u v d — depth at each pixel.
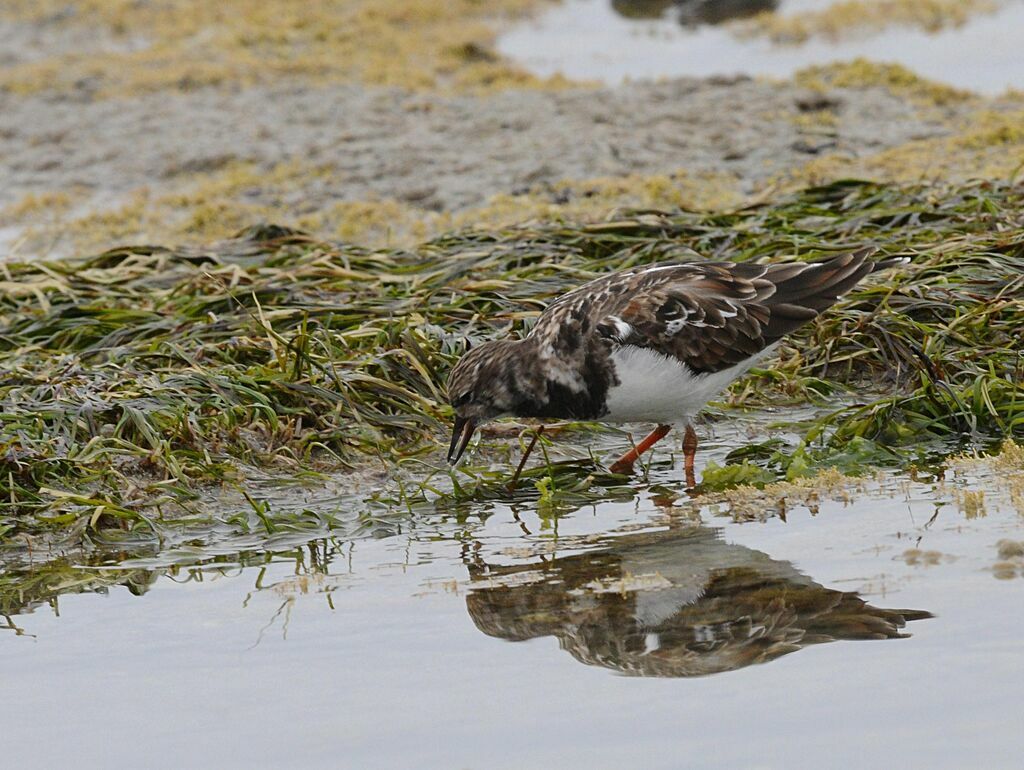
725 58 28.78
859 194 17.78
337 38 30.48
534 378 11.28
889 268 14.46
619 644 8.37
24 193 23.77
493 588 9.45
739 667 7.93
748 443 12.76
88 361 14.36
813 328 14.19
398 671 8.20
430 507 11.57
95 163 24.73
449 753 7.17
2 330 15.52
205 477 11.96
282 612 9.31
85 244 21.19
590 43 30.22
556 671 8.05
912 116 22.88
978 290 14.12
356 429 12.73
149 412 12.38
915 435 12.40
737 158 21.64
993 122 22.00
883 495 10.75
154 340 14.27
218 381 12.91
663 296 11.19
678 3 32.69
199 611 9.44
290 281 15.93
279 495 11.90
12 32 32.75
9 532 11.18
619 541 10.27
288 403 12.98
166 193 23.08
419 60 28.67
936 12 30.17
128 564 10.59
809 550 9.65
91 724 7.78
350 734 7.45
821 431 12.37
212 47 30.23
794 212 17.28
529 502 11.57
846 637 8.18
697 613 8.72
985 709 7.22
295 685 8.11
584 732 7.30
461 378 11.49
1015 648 7.83
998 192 16.83
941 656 7.82
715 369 11.29
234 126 25.52
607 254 16.72
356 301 15.24
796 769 6.80
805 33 29.92
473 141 23.44
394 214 20.73
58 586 10.14
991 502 10.35
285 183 22.67
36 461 11.73
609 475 12.08
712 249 16.27
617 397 11.25
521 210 20.17
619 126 23.28
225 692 8.08
